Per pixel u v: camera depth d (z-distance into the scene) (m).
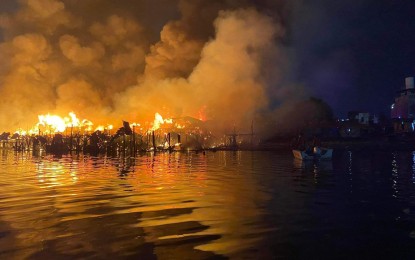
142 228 11.48
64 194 17.70
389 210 13.98
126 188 19.48
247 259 8.90
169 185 20.55
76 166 33.59
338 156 43.97
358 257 9.07
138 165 34.12
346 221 12.32
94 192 18.22
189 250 9.48
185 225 11.79
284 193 17.73
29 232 11.11
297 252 9.37
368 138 58.19
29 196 17.22
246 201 15.73
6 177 24.91
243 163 35.50
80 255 9.13
